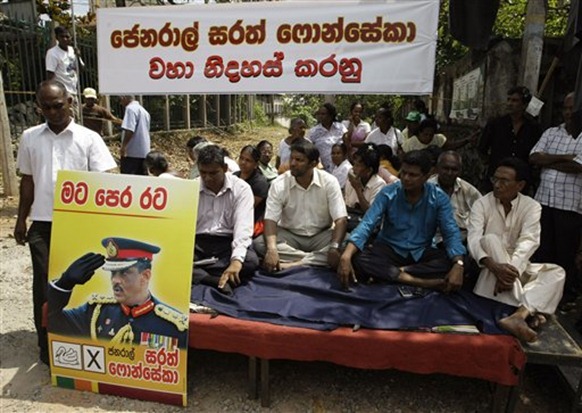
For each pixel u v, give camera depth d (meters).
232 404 2.80
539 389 2.96
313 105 27.94
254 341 2.70
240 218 3.21
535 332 2.70
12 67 8.55
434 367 2.59
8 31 8.27
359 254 3.12
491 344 2.52
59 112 2.91
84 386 2.86
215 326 2.72
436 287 2.98
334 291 2.94
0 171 8.09
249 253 3.21
